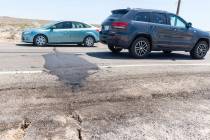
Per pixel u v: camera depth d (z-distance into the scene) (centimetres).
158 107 455
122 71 703
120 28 949
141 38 973
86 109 428
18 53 997
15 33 2383
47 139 331
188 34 1062
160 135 358
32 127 358
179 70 759
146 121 397
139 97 499
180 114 430
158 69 756
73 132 352
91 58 920
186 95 528
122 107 445
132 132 362
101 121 388
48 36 1441
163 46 1023
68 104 445
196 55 1097
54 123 372
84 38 1529
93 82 578
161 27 1002
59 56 940
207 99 511
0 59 826
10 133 343
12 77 584
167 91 543
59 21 1505
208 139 355
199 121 407
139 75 664
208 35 1107
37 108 420
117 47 1020
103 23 1044
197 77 675
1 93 475
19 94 476
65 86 538
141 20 974
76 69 701
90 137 342
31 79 575
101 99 477
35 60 826
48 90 507
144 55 991
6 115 388
